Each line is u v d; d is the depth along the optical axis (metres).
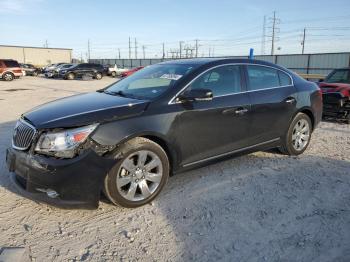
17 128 3.76
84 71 31.94
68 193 3.34
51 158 3.32
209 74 4.40
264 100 4.86
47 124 3.43
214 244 3.08
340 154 5.70
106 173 3.45
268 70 5.14
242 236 3.20
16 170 3.61
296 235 3.22
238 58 4.88
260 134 4.91
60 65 35.38
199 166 4.34
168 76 4.38
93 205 3.48
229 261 2.85
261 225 3.39
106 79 33.41
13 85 22.86
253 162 5.20
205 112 4.18
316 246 3.05
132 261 2.84
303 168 4.96
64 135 3.34
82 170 3.34
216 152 4.43
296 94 5.35
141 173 3.73
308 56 30.55
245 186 4.29
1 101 13.35
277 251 2.98
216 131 4.34
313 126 5.83
